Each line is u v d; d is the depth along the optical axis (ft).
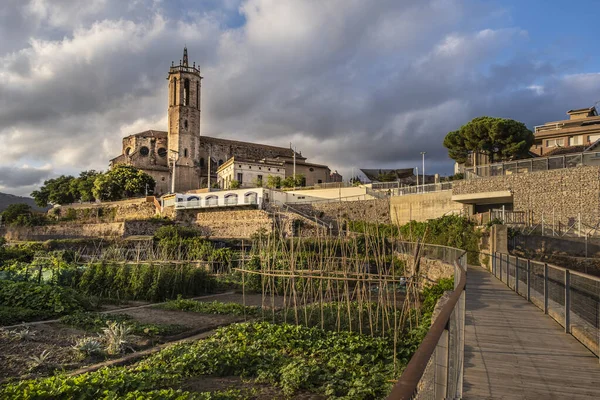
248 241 164.04
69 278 81.00
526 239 94.84
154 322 56.65
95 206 281.54
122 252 135.03
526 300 51.01
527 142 191.11
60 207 295.69
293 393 31.78
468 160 212.23
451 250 79.00
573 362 26.66
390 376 33.81
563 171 114.93
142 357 41.70
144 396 27.94
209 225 216.13
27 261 134.72
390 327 48.70
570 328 34.27
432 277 90.17
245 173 285.43
